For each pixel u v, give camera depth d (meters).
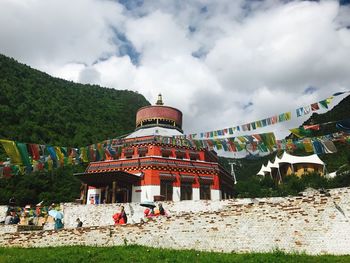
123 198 37.12
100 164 40.19
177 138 18.72
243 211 16.52
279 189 47.28
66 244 18.33
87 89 132.50
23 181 54.88
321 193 15.59
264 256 13.46
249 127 17.09
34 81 112.50
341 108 53.16
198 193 38.84
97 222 26.95
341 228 14.49
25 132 70.62
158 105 49.12
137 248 15.81
